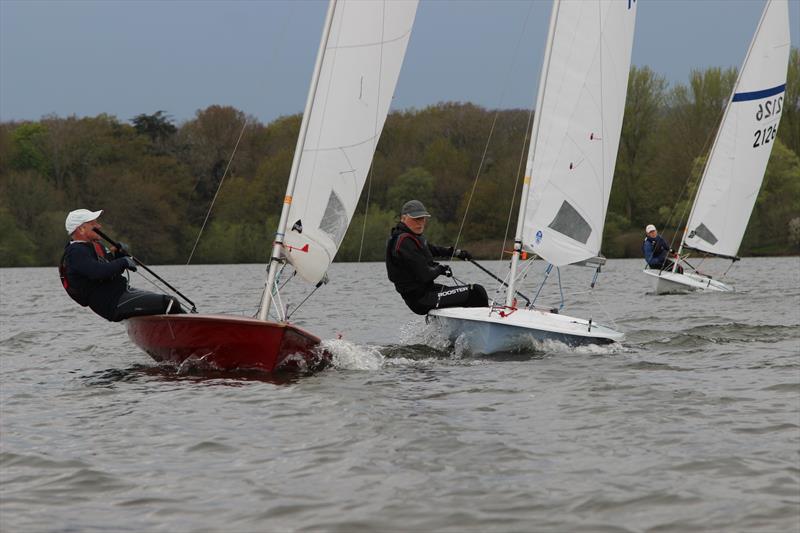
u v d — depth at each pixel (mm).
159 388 18734
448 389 18312
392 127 139875
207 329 20062
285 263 21609
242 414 16062
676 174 125500
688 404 16625
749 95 56344
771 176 122562
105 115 140375
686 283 51125
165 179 132875
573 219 25188
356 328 32594
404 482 12102
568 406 16594
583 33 25031
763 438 14117
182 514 11062
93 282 21203
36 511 11242
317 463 13008
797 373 19703
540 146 24938
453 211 132500
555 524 10602
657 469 12594
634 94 127062
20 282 82000
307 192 21500
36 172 134250
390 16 21797
